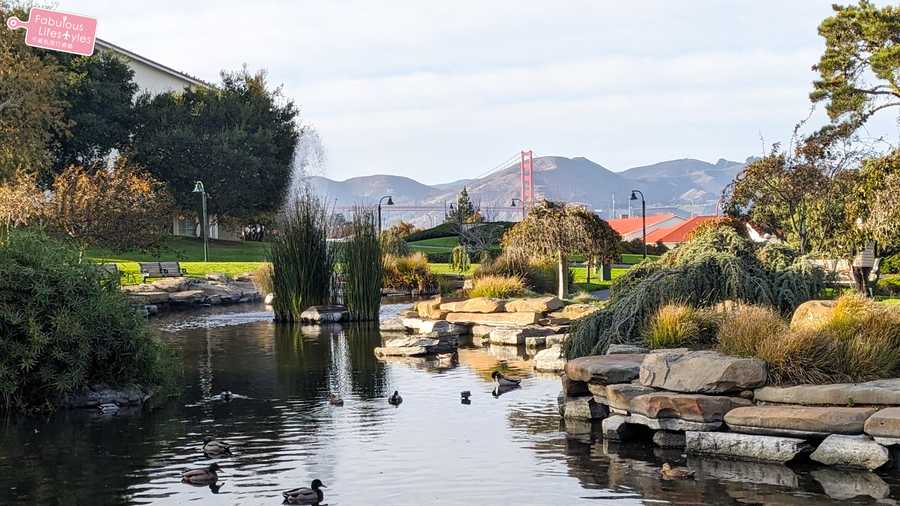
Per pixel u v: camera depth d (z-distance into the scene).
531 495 9.48
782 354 11.66
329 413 13.90
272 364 19.20
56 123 47.09
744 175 31.89
